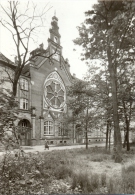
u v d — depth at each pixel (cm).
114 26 975
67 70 3744
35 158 824
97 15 1173
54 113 3212
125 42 1145
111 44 1166
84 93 1817
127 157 1245
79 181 596
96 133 4259
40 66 3016
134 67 1553
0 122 538
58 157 1132
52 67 3303
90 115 1941
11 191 521
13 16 1059
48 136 2994
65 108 3509
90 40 1235
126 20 934
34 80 2862
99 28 1195
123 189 542
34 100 2798
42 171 706
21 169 645
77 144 3269
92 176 641
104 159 1182
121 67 1365
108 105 1633
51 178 668
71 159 1104
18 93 2494
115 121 1176
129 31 1058
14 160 696
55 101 3312
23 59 1087
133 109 1825
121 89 1542
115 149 1130
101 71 1705
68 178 666
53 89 3300
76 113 2016
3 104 557
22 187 550
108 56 1232
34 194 511
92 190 555
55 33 3472
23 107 2575
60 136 3247
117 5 1078
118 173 781
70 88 1906
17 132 624
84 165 947
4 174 598
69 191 546
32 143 2562
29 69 2836
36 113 2792
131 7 894
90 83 1791
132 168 788
